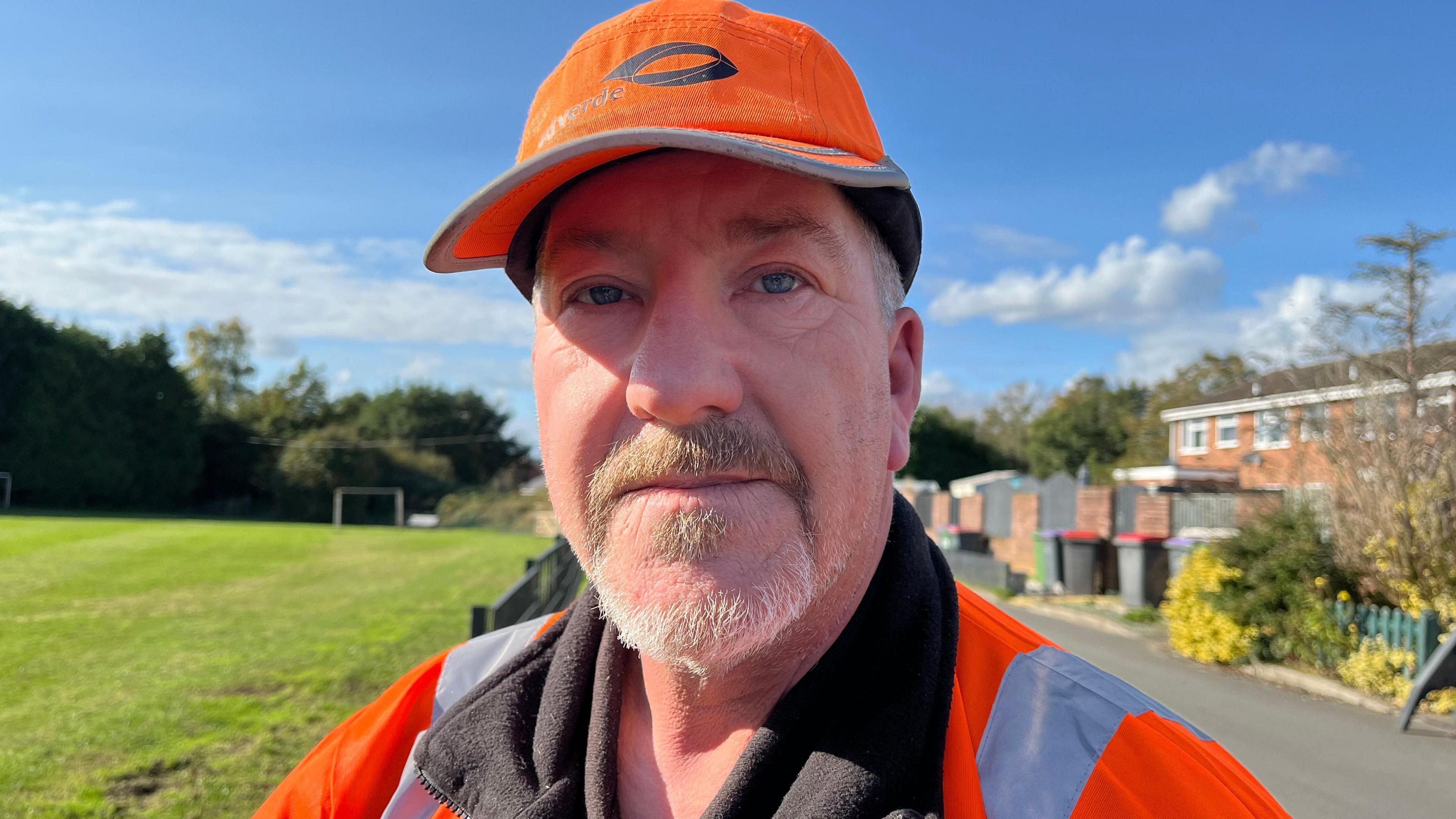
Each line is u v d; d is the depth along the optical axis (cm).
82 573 1761
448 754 115
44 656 928
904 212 104
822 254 93
